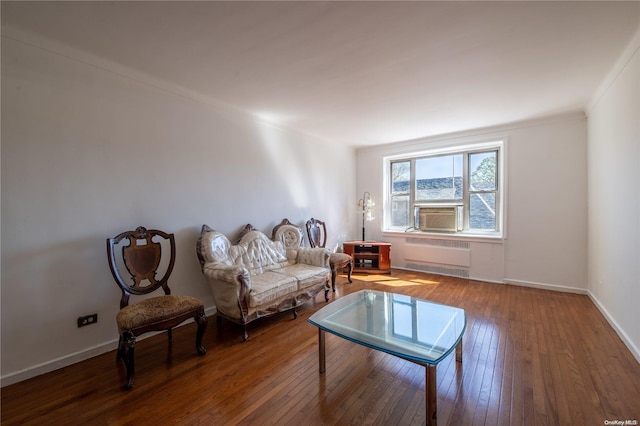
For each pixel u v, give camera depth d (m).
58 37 2.01
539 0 1.64
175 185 2.85
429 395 1.47
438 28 1.90
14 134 1.95
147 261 2.44
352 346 2.42
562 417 1.56
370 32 1.95
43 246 2.07
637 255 2.16
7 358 1.92
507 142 4.13
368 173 5.62
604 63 2.38
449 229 4.75
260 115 3.67
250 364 2.14
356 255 4.98
